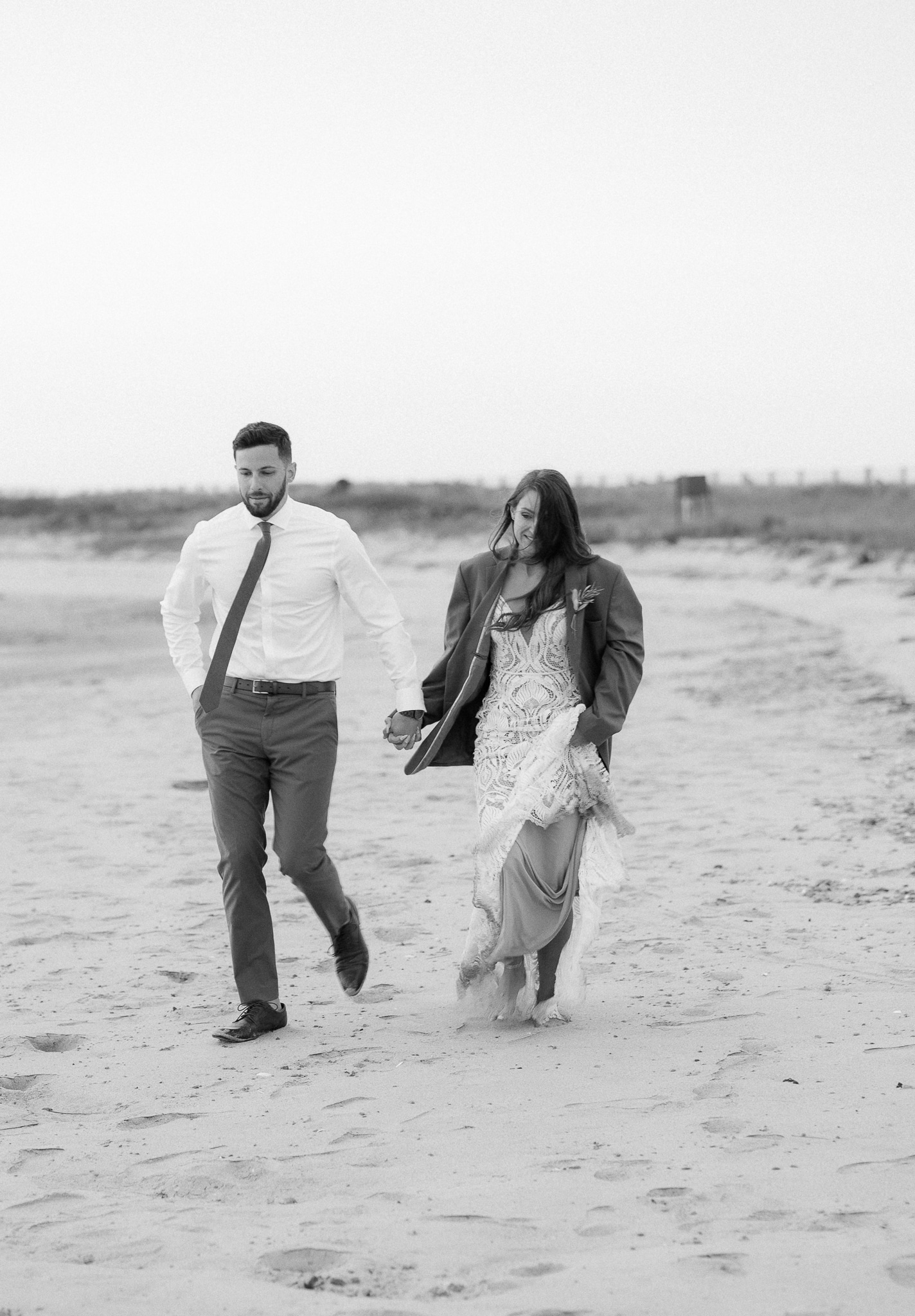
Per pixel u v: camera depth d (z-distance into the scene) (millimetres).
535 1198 3309
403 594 39781
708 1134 3691
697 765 10672
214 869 7801
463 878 7363
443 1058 4539
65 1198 3496
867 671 15867
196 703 5082
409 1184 3471
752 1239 2996
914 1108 3779
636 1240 3033
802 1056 4301
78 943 6332
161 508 85875
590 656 4887
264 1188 3510
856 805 8680
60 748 13117
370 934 6332
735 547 41719
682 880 7051
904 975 5199
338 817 9289
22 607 39031
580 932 4871
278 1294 2834
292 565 4930
